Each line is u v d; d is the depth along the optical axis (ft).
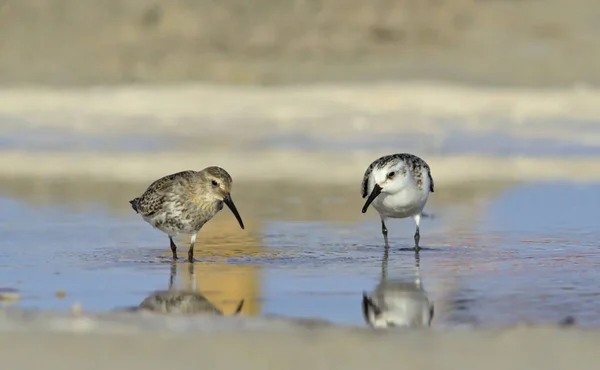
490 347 24.73
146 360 23.13
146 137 90.17
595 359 23.71
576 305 32.17
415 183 43.29
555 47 141.69
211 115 99.55
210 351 24.04
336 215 52.90
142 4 152.56
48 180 66.33
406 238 46.50
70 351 23.89
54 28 148.77
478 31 148.97
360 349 24.36
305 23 149.07
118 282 36.40
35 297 33.50
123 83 129.08
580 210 54.03
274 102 104.12
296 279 36.99
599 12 155.22
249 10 152.46
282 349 24.32
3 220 51.34
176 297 33.60
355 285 35.88
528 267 39.40
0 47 143.23
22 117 99.55
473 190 61.21
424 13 151.94
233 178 66.90
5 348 24.12
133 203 42.45
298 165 73.56
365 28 148.05
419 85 115.14
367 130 91.25
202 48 142.41
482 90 109.81
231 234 47.44
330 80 128.26
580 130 90.02
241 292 34.63
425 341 25.30
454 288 35.19
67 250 43.29
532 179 65.57
